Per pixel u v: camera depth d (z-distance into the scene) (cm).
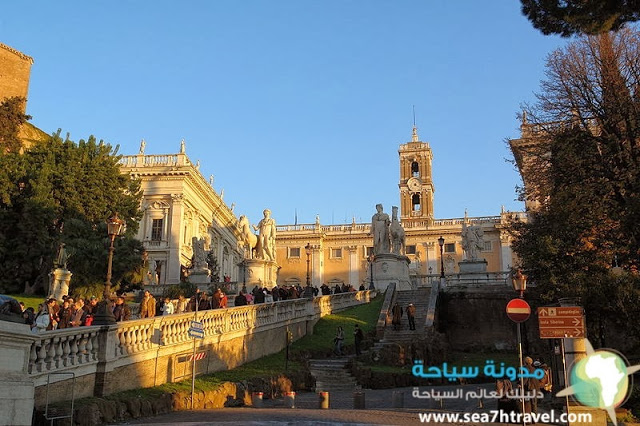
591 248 2322
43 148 4338
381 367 2352
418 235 8738
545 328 1271
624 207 2166
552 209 2492
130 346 1412
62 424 1048
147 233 5788
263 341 2238
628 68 2539
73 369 1192
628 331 2028
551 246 2336
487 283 3928
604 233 2333
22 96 5903
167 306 2134
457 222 8731
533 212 2853
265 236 3681
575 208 2353
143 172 5875
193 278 3906
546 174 2697
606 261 2244
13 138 5075
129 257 3650
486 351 3284
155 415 1308
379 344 2700
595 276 2070
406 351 2494
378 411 1445
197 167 6450
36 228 3944
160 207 5850
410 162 9775
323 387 2108
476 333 3353
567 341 1330
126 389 1370
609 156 2367
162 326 1565
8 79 5806
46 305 1653
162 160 5981
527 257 2558
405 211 9444
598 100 2578
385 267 4134
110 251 1600
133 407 1248
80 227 3803
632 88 2489
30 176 4106
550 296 2380
